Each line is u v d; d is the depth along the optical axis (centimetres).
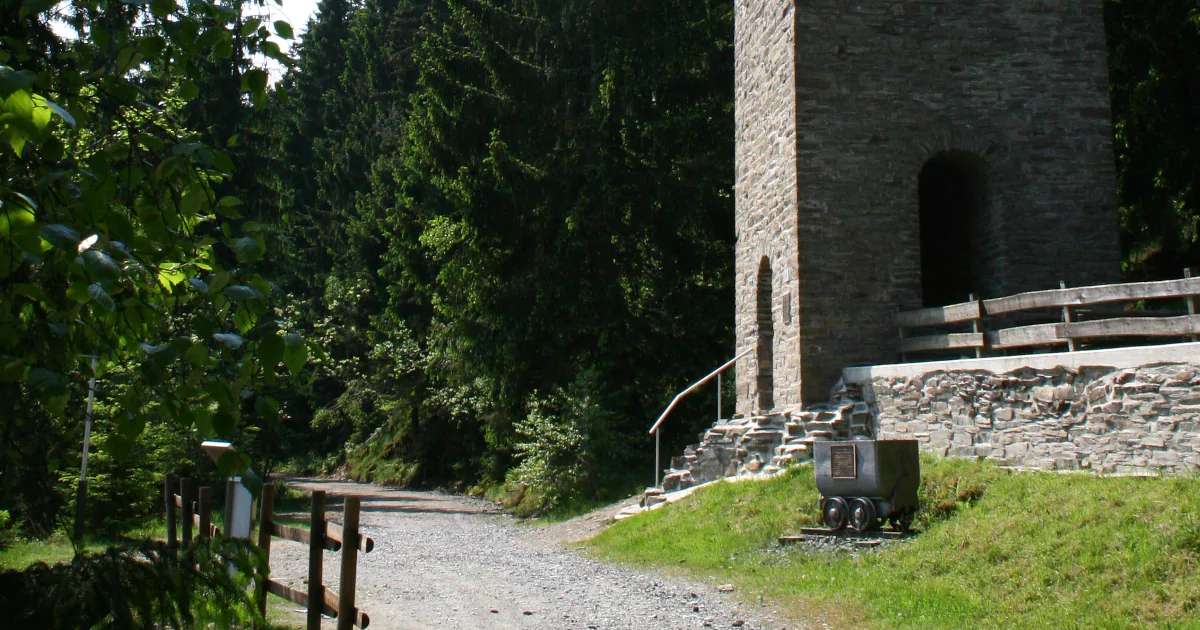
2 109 306
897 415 1361
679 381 2453
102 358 405
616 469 2225
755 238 1733
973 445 1240
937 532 1061
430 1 3888
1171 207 1906
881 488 1119
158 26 384
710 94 2586
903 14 1552
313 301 4056
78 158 401
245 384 363
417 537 1745
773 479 1384
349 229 3688
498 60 2509
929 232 1809
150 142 389
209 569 430
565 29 2548
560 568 1321
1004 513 1033
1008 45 1564
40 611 368
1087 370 1102
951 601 891
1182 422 995
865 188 1522
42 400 353
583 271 2392
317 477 4112
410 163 2755
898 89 1541
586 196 2389
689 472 1670
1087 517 934
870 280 1509
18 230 321
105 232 346
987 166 1549
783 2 1589
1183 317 1018
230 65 2445
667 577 1190
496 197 2422
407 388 3222
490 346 2522
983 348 1293
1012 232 1530
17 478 420
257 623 476
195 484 1759
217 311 369
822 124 1522
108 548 400
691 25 2508
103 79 393
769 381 1697
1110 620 775
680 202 2428
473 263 2483
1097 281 1538
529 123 2556
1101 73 1576
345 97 4559
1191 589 768
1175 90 1877
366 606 1041
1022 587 880
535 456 2223
